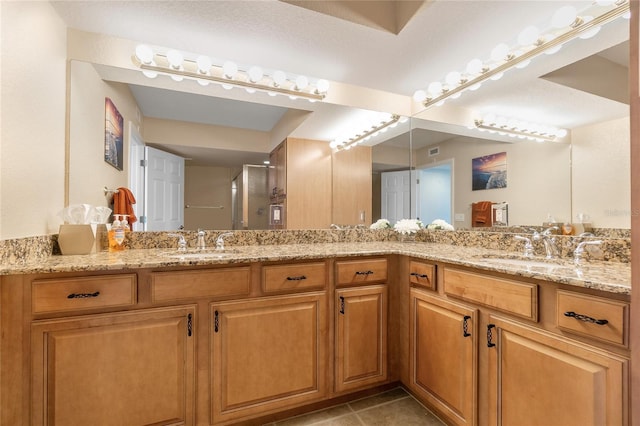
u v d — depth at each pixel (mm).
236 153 2080
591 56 1511
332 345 1637
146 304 1274
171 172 1925
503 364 1214
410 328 1733
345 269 1676
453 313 1452
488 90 2031
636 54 721
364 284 1744
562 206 1621
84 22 1579
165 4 1459
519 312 1152
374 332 1746
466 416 1352
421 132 2510
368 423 1528
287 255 1526
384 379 1770
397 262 1847
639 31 716
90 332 1188
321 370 1600
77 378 1168
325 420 1551
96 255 1472
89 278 1187
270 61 1972
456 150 2250
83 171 1641
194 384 1343
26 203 1238
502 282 1221
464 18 1563
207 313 1375
